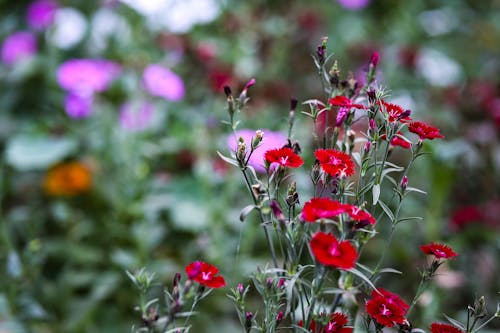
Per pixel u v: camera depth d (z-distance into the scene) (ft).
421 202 4.68
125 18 5.42
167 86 4.88
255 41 5.57
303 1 6.82
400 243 4.28
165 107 5.01
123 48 5.34
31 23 5.99
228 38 5.54
